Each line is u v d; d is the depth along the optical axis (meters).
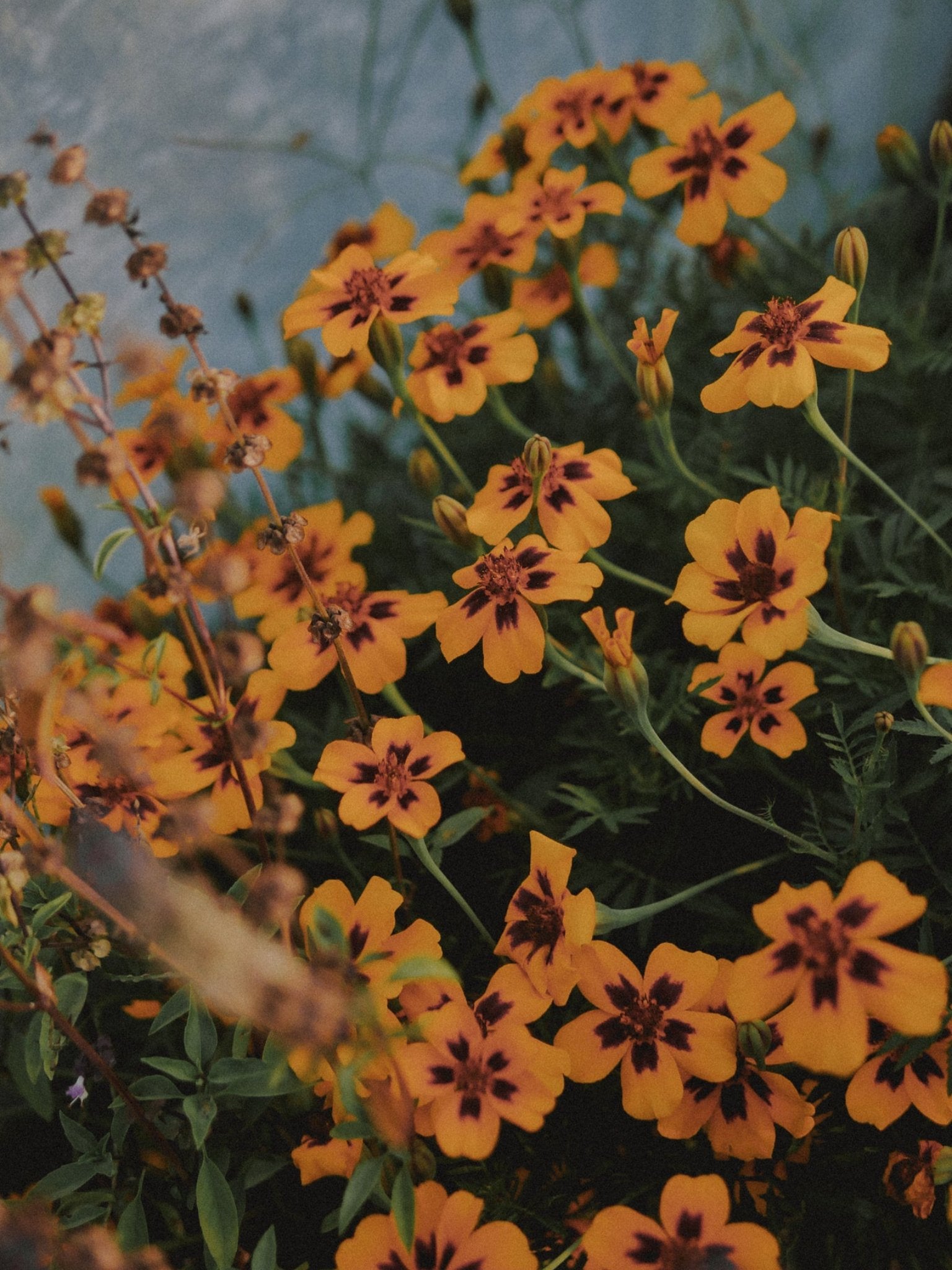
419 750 0.47
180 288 0.72
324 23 0.73
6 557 0.66
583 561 0.53
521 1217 0.47
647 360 0.51
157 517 0.40
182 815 0.39
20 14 0.62
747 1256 0.41
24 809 0.45
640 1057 0.45
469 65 0.81
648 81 0.63
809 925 0.41
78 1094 0.47
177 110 0.69
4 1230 0.37
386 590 0.64
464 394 0.53
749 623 0.45
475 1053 0.44
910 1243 0.47
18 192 0.38
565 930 0.45
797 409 0.63
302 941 0.46
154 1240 0.47
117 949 0.46
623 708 0.46
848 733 0.49
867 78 0.91
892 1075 0.45
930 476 0.60
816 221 0.90
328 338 0.51
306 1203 0.48
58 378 0.37
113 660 0.40
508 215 0.59
